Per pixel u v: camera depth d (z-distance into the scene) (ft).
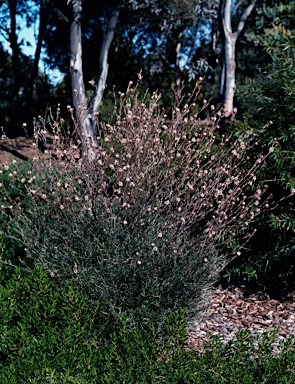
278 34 40.57
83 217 11.87
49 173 12.88
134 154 12.48
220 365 8.80
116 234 11.48
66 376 7.75
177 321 9.50
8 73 75.61
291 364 8.82
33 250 12.30
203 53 68.49
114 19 43.55
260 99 17.67
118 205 12.02
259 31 48.37
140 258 11.48
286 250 17.22
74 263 11.32
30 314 9.56
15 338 8.29
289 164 16.37
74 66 40.78
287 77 16.69
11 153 41.04
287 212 16.65
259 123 17.16
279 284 17.66
